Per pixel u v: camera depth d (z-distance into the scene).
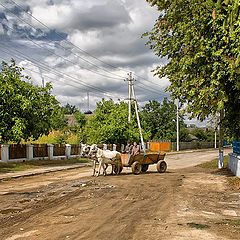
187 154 46.28
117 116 35.09
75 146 30.16
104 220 6.82
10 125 21.48
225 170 19.69
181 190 11.59
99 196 9.89
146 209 8.08
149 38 16.30
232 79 12.32
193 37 13.88
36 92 23.05
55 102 23.67
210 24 13.02
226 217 7.46
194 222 6.84
